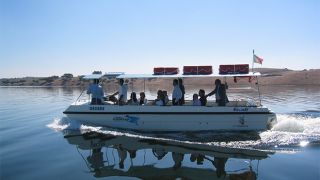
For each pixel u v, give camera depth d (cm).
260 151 1169
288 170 949
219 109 1495
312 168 966
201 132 1491
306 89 5284
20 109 2709
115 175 919
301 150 1177
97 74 1648
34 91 6353
